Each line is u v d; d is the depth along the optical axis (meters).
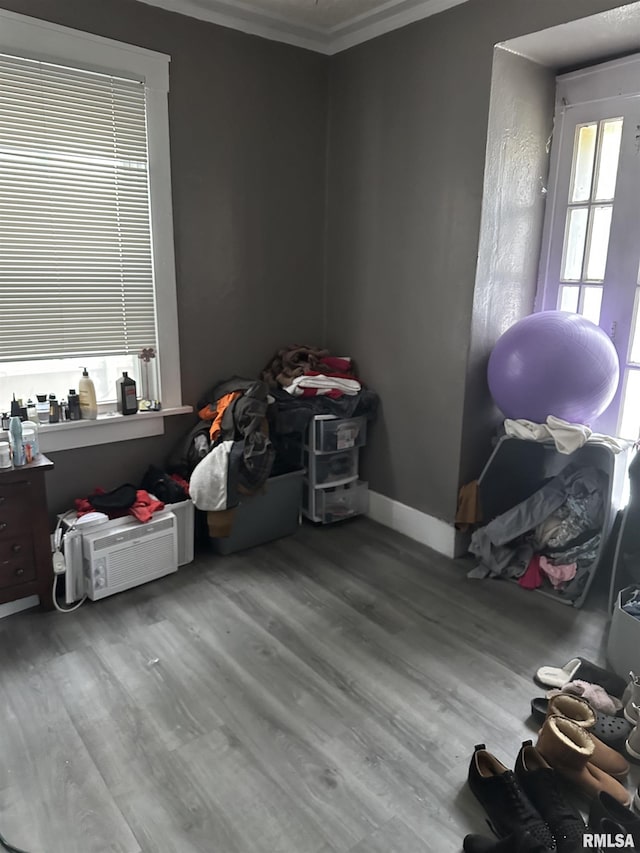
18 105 2.40
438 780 1.70
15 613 2.46
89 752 1.77
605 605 2.58
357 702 1.99
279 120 3.15
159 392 2.98
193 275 3.00
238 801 1.62
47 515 2.37
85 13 2.48
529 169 2.78
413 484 3.16
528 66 2.63
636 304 2.62
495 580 2.78
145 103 2.68
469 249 2.70
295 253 3.38
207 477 2.74
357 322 3.36
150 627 2.38
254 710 1.95
